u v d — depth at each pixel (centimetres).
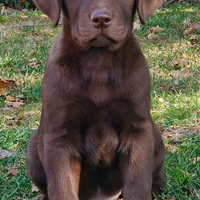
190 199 369
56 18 352
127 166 357
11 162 461
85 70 341
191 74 673
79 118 343
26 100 619
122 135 351
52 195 337
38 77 689
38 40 898
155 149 378
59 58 344
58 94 338
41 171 390
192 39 835
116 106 342
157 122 529
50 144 340
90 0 328
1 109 591
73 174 351
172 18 988
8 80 671
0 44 865
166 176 418
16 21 1101
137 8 358
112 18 321
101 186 391
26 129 530
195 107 553
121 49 342
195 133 499
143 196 340
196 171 414
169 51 776
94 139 353
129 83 340
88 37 325
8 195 401
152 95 600
